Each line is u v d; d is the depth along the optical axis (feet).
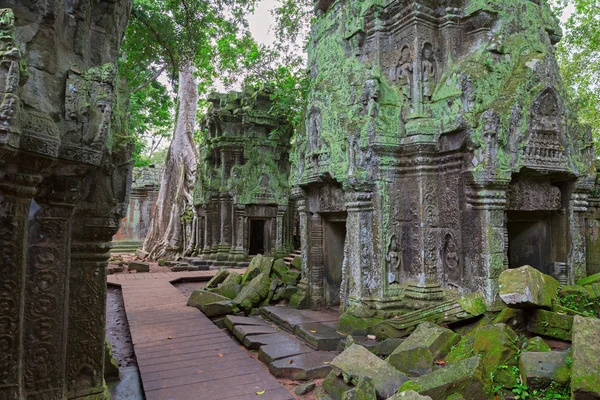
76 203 12.21
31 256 11.21
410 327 23.84
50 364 11.46
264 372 19.61
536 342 18.06
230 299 35.94
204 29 45.44
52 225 11.61
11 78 9.14
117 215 14.15
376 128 27.27
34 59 10.84
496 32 27.48
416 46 27.58
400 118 28.14
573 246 28.73
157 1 42.06
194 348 23.27
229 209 69.31
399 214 28.04
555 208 28.71
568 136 27.68
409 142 27.25
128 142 14.40
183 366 20.34
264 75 54.54
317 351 23.30
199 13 42.91
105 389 14.17
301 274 36.68
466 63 26.58
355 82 29.07
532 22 29.19
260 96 70.03
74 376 13.19
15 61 9.25
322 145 31.37
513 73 27.14
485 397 14.49
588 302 23.31
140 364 20.58
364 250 27.61
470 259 25.02
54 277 11.63
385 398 15.85
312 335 24.84
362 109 28.37
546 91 26.76
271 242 69.05
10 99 9.02
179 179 80.69
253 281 36.58
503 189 24.70
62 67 11.76
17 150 9.48
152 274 56.44
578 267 28.78
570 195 28.94
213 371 19.66
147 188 100.89
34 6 11.13
